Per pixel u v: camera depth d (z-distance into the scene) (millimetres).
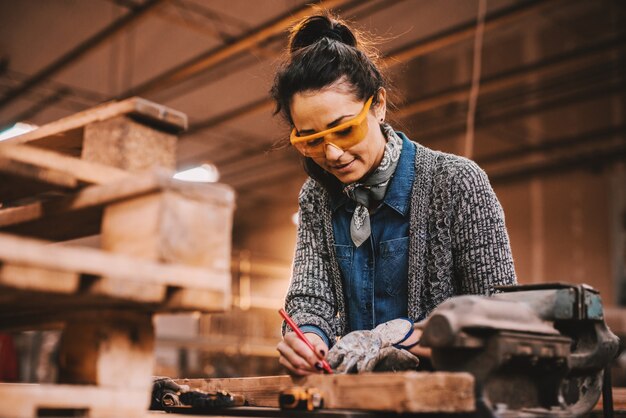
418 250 1639
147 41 8031
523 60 9281
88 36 7781
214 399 1369
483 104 9188
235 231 14727
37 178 1034
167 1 5816
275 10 6879
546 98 9188
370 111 1592
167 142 1257
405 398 1064
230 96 9211
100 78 8602
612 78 8414
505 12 5629
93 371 1057
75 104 9203
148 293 964
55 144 1364
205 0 7020
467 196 1599
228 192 1074
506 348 1106
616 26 8602
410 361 1458
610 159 8977
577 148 9727
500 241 1589
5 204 1468
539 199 10055
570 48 8945
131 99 1193
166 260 985
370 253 1715
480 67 9633
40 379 6266
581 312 1264
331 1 5320
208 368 7195
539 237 9961
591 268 9414
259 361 7758
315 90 1508
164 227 989
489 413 1089
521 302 1277
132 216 1028
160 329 7949
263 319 8070
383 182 1674
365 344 1447
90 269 905
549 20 9070
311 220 1839
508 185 10430
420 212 1645
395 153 1683
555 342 1191
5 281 849
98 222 1203
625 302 9055
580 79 8539
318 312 1724
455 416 1120
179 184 1017
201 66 6789
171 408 1455
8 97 7988
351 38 1741
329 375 1219
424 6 7258
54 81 8578
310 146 1568
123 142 1192
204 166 11297
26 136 1356
